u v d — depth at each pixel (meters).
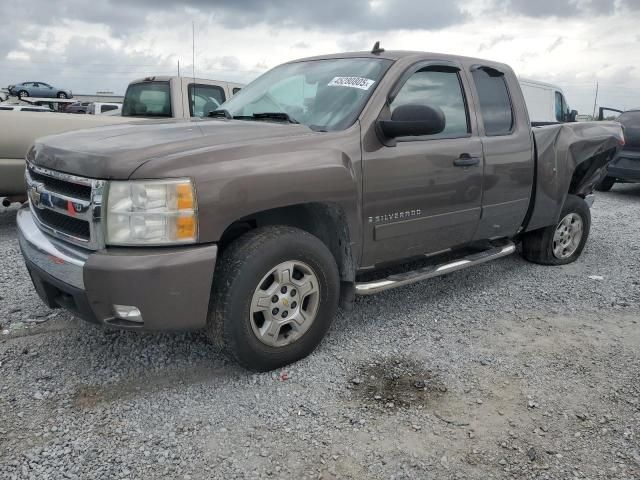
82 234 2.90
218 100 8.48
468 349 3.64
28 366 3.27
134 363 3.34
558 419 2.88
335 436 2.71
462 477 2.45
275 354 3.22
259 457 2.54
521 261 5.69
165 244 2.76
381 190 3.56
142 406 2.91
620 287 4.93
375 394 3.07
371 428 2.77
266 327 3.17
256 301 3.08
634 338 3.87
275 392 3.07
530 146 4.70
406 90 3.80
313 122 3.64
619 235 7.05
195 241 2.80
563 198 5.15
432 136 3.91
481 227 4.40
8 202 6.14
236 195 2.88
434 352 3.59
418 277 3.95
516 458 2.58
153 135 3.18
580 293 4.76
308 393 3.06
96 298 2.77
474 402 3.02
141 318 2.81
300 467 2.49
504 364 3.45
